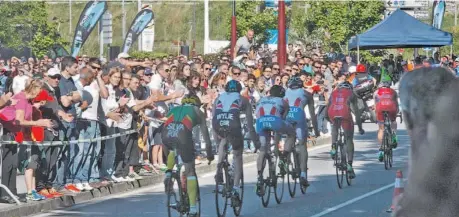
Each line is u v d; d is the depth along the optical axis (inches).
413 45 1768.0
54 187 880.3
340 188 976.3
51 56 2669.8
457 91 273.3
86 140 885.2
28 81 808.3
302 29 3474.4
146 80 1157.7
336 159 979.9
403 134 1646.2
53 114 846.5
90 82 914.1
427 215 272.1
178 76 1013.8
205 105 1206.3
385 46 1787.6
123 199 902.4
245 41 1770.4
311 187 987.3
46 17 2679.6
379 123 1152.8
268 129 833.5
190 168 693.9
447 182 270.8
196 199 699.4
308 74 1446.9
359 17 3373.5
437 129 272.8
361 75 1702.8
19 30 2605.8
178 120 685.3
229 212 805.2
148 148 1077.1
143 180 1010.1
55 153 854.5
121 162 975.6
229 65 1376.7
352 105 993.5
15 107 794.2
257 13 3339.1
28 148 856.3
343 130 991.0
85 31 1710.1
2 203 813.9
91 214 800.3
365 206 842.8
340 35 3395.7
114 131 961.5
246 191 957.2
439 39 1731.1
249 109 778.2
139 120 1025.5
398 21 1760.6
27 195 825.5
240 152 774.5
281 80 1370.6
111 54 1845.5
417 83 277.3
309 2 3489.2
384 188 971.9
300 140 912.3
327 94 1560.0
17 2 2593.5
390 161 1160.8
